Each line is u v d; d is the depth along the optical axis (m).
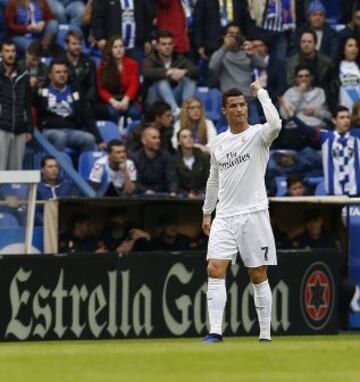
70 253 47.22
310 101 65.12
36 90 60.00
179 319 48.62
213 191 41.22
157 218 54.38
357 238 56.50
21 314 46.53
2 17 65.06
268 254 40.69
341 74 66.81
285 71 66.19
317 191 62.03
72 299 47.22
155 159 57.59
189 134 57.47
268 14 68.25
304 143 64.50
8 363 32.28
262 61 66.38
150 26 66.69
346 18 73.62
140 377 28.72
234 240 40.53
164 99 63.59
